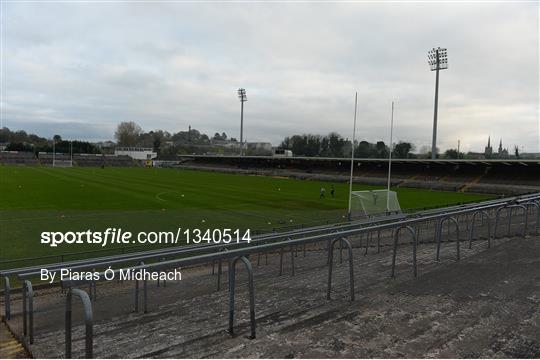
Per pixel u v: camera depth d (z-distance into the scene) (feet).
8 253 64.28
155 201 131.54
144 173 292.81
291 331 18.75
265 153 623.36
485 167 228.43
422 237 50.29
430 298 22.94
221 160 410.72
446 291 24.12
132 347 18.25
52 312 30.89
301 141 526.16
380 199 112.88
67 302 16.20
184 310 24.25
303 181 249.14
